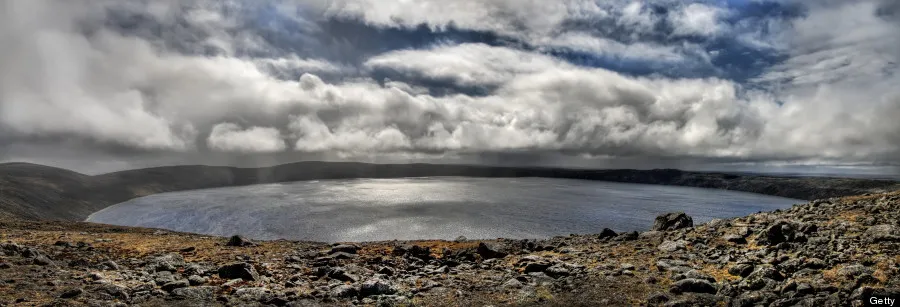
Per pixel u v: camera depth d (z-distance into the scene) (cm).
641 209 18300
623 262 2100
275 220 14525
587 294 1563
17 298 1312
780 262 1847
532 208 18388
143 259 2112
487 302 1498
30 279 1535
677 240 2622
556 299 1520
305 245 2970
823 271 1576
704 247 2334
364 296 1570
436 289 1666
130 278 1684
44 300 1312
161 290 1481
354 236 11544
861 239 2030
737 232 2609
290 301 1452
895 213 2511
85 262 1916
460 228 12725
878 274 1462
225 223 14162
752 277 1550
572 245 2848
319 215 15712
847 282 1430
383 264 2217
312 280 1834
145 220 15525
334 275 1873
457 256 2536
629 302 1462
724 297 1441
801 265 1683
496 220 14438
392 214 16025
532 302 1491
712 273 1800
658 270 1906
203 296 1469
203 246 2780
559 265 1977
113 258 2127
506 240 3344
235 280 1673
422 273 1977
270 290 1566
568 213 16638
